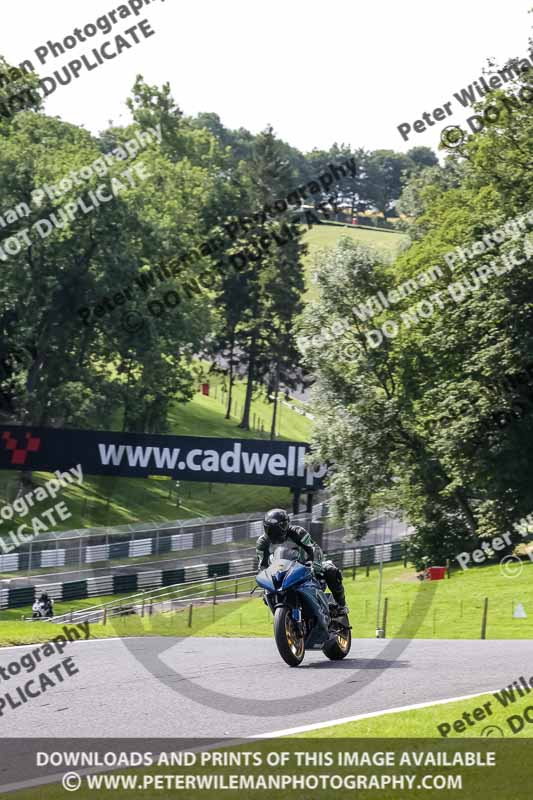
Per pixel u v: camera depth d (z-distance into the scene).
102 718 27.61
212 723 26.58
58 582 153.38
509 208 136.00
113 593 155.00
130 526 178.12
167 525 181.12
